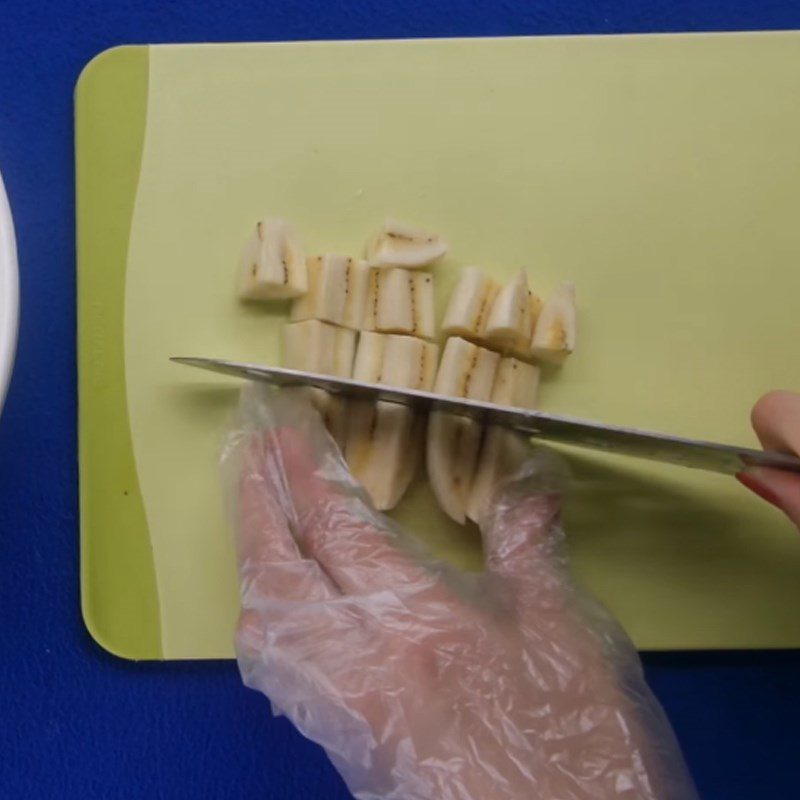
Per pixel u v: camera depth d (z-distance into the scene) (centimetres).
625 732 67
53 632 72
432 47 72
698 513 72
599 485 72
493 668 67
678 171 73
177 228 71
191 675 72
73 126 72
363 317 71
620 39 72
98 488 71
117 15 73
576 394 72
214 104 72
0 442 72
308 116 72
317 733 66
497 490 71
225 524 71
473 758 66
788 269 73
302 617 67
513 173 72
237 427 71
